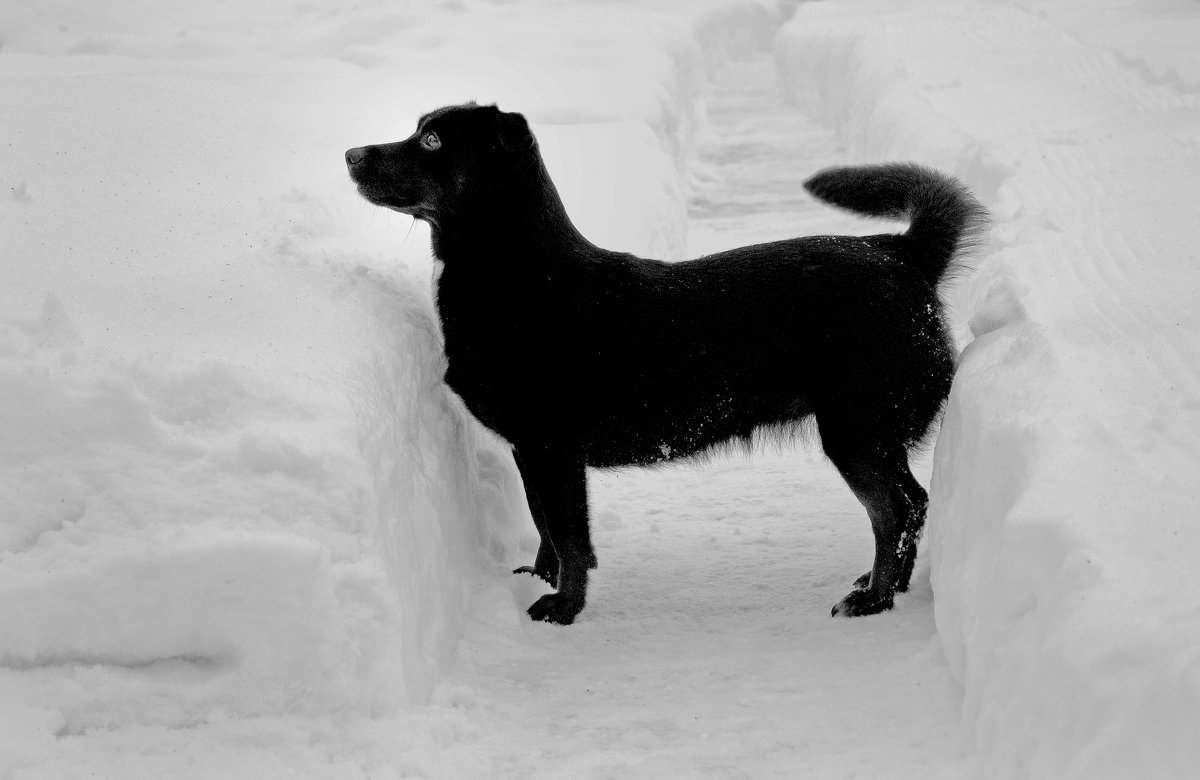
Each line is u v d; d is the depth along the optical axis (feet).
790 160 42.09
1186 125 26.68
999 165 24.77
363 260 15.69
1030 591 9.35
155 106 22.03
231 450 10.70
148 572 10.02
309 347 12.42
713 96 54.19
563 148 27.94
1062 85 34.12
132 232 15.19
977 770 9.32
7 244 14.34
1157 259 16.17
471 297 14.43
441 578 12.78
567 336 14.30
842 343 14.11
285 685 10.16
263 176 18.39
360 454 11.10
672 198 27.99
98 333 12.09
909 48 42.96
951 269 14.94
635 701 11.94
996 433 11.03
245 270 14.21
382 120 23.90
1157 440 10.46
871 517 14.38
